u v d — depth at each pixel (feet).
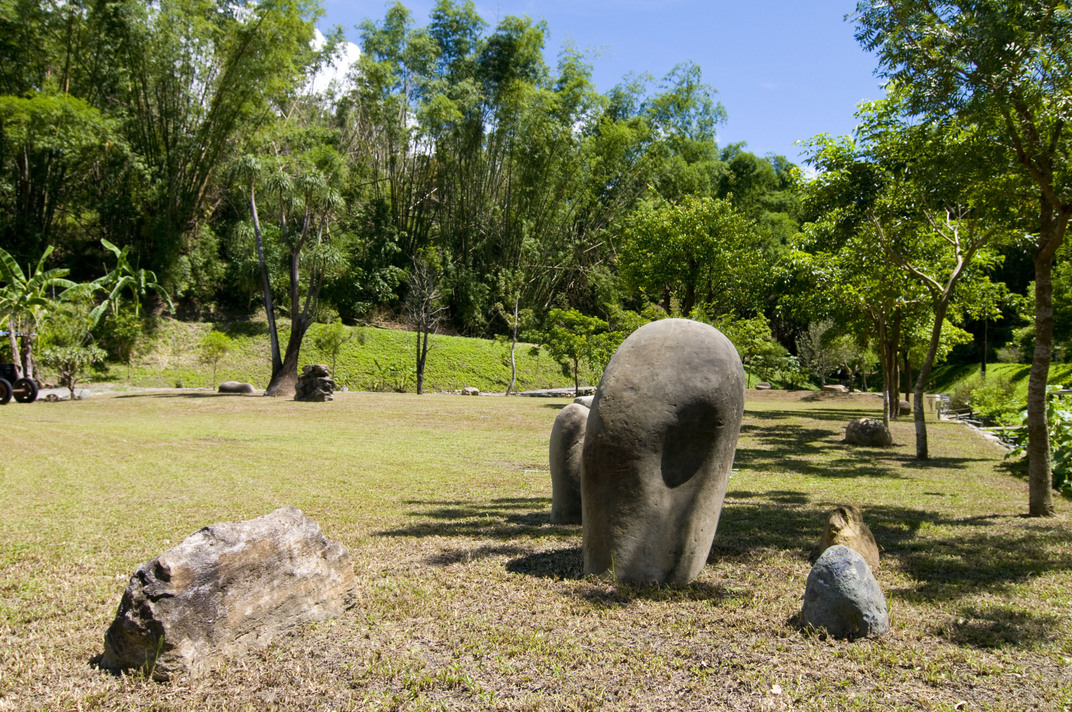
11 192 116.47
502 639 14.43
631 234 102.27
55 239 125.18
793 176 58.39
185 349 121.19
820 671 13.05
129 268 113.39
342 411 75.05
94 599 16.94
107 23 115.34
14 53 113.29
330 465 41.11
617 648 14.06
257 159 93.81
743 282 91.76
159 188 119.55
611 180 156.25
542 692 12.26
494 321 147.95
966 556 21.20
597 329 110.93
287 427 61.46
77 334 96.99
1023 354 127.24
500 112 142.51
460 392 111.86
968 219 45.27
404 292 149.28
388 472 38.96
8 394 78.38
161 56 115.55
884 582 18.54
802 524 25.95
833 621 14.82
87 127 107.76
